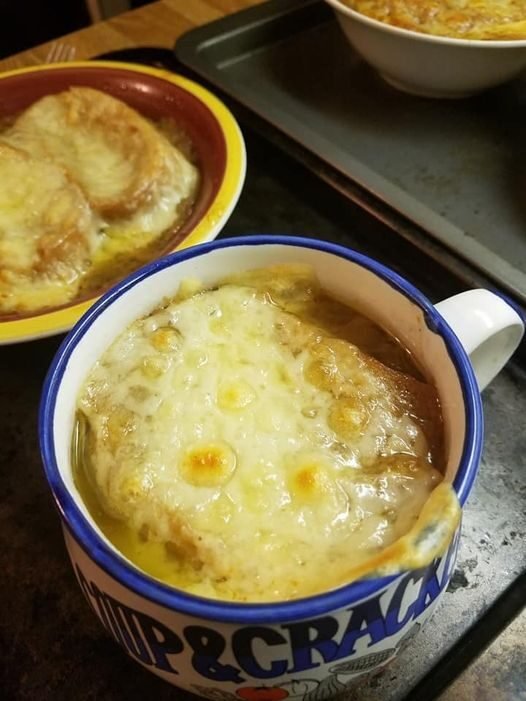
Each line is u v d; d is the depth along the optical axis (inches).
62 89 14.3
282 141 13.2
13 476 9.4
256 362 7.3
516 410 9.7
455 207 12.9
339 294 7.9
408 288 7.2
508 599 7.9
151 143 12.5
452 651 7.6
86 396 7.2
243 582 6.0
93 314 7.2
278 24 16.4
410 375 7.3
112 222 12.1
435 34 13.9
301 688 6.0
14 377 10.4
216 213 11.0
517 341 7.7
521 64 13.9
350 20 14.1
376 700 7.3
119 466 6.7
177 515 6.3
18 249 11.4
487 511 8.7
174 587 5.5
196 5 17.5
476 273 10.9
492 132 14.3
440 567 6.0
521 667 7.5
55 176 12.2
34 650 7.9
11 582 8.4
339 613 5.3
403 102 15.1
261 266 7.9
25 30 27.8
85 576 6.1
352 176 12.2
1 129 14.1
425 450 6.7
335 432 6.8
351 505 6.3
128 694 7.5
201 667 5.8
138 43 16.5
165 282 7.7
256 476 6.4
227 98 14.3
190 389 7.1
